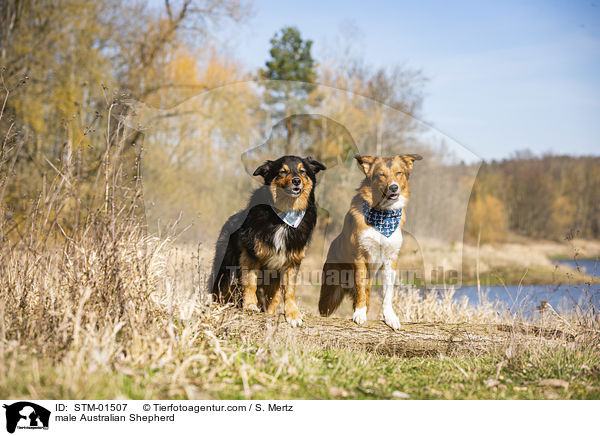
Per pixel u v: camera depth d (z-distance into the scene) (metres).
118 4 13.80
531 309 5.11
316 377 3.32
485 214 28.62
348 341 4.16
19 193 7.48
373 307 5.64
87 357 2.96
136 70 14.46
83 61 12.57
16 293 3.67
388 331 4.25
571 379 3.47
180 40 15.21
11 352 3.00
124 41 14.09
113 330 3.25
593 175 35.94
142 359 3.11
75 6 12.54
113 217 3.70
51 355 3.00
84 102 11.62
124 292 3.64
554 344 4.09
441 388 3.39
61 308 3.46
